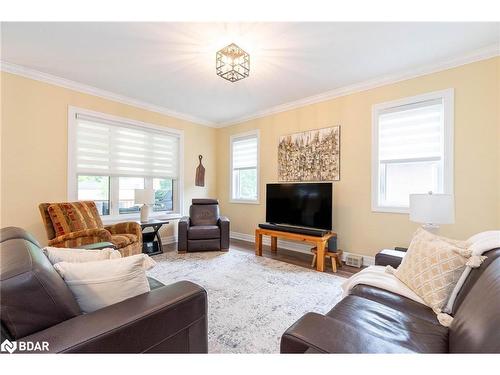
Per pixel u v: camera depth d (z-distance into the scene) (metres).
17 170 2.74
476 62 2.37
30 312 0.72
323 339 0.74
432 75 2.62
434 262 1.33
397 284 1.47
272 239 3.74
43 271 0.79
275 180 4.14
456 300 1.21
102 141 3.49
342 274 2.77
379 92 3.01
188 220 3.90
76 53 2.43
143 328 0.83
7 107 2.67
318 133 3.56
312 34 2.08
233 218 4.88
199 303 1.04
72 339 0.70
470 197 2.40
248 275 2.71
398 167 2.94
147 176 4.05
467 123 2.42
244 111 4.35
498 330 0.66
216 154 5.18
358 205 3.18
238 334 1.62
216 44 2.24
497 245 1.16
